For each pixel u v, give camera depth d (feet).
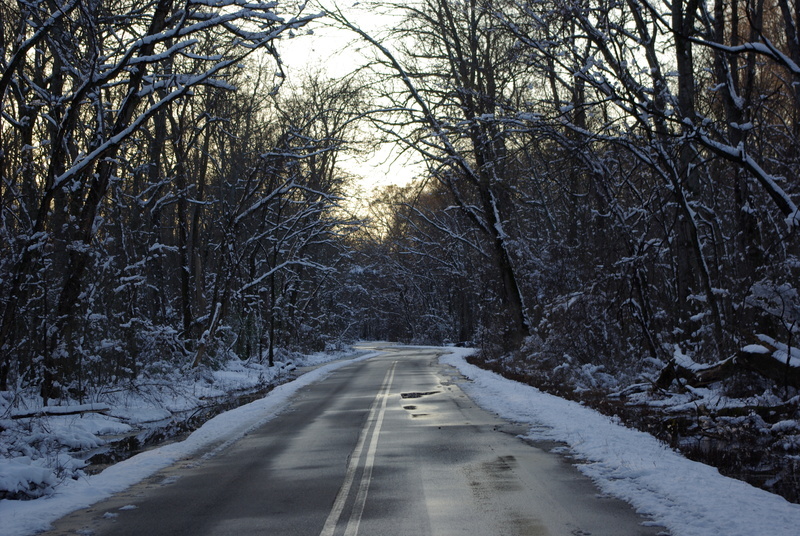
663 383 56.18
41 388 54.90
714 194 77.56
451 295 265.34
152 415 56.95
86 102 59.21
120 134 51.65
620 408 52.13
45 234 47.96
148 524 22.81
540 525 20.93
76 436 43.19
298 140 123.95
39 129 71.36
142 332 75.51
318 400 63.87
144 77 56.54
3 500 26.48
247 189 98.12
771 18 77.87
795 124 64.54
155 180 91.86
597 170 74.43
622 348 76.13
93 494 27.43
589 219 88.89
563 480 27.37
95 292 66.08
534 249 107.55
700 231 79.10
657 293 85.97
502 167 101.30
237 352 124.98
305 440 39.96
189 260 117.70
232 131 122.31
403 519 22.06
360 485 27.37
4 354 51.90
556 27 67.77
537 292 97.25
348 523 21.79
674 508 22.41
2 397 48.37
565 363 74.13
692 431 40.91
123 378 66.64
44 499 26.89
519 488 26.04
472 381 79.05
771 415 41.16
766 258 52.21
